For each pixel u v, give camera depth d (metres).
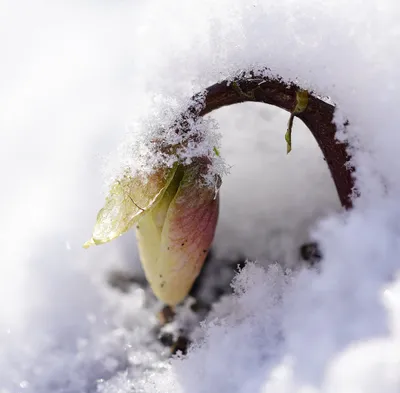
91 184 0.28
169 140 0.22
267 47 0.23
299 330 0.21
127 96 0.30
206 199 0.22
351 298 0.21
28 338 0.25
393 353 0.19
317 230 0.22
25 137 0.30
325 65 0.22
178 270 0.23
